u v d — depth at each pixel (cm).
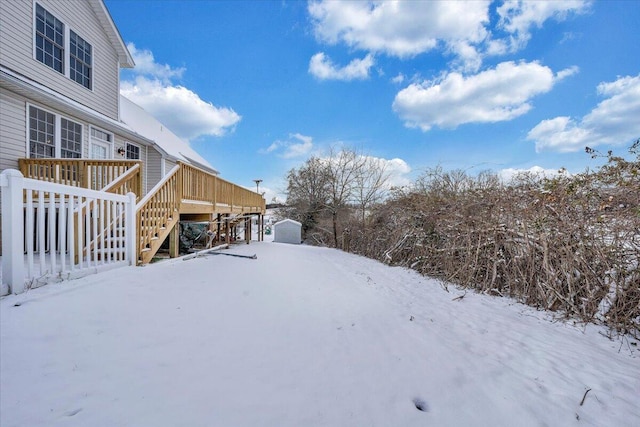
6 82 594
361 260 1059
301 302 371
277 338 256
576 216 403
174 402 163
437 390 194
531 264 443
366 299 423
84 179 655
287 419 156
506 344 281
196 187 716
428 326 325
